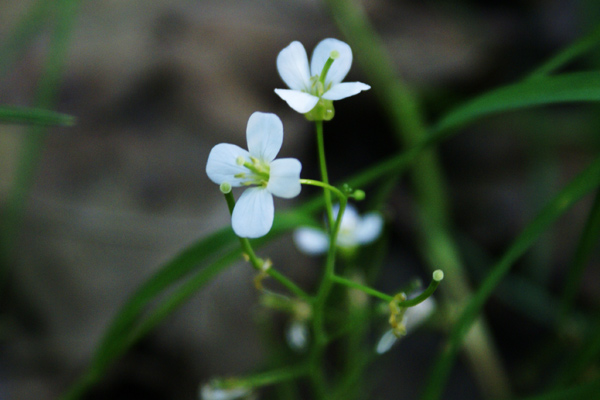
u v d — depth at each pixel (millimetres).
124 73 262
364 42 241
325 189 153
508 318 237
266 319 192
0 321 206
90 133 244
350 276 182
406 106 239
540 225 156
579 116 260
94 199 224
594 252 237
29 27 214
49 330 205
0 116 152
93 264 212
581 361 164
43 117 153
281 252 222
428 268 245
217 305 203
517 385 208
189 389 197
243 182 146
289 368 191
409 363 223
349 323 165
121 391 199
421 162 222
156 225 219
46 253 213
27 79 258
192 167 235
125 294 208
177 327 201
